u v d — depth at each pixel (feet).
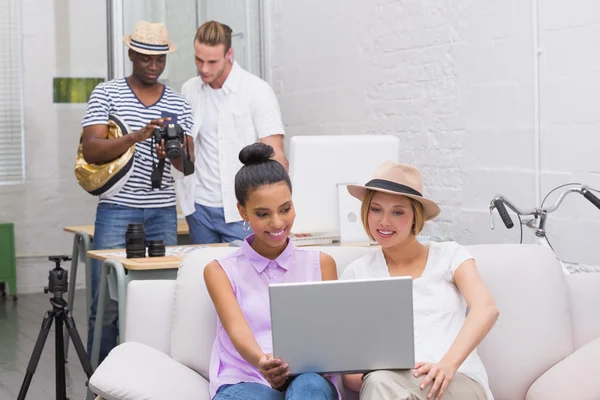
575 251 13.62
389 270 9.20
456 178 16.38
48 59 26.73
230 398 8.27
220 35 14.98
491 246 10.02
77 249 17.49
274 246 8.88
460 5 16.05
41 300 25.26
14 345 19.12
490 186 15.47
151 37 14.93
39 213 26.78
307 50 21.44
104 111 14.94
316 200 13.39
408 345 7.79
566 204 13.75
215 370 8.82
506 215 11.43
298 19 21.79
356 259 9.80
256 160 8.76
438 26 16.66
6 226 25.55
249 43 23.34
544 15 14.07
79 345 13.00
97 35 27.07
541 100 14.21
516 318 9.57
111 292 12.78
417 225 8.95
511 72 14.85
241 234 15.40
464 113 16.08
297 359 7.76
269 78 23.34
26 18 26.48
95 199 27.27
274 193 8.54
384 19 18.33
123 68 21.35
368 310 7.72
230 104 15.39
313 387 7.53
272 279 8.96
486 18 15.38
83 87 27.02
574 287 10.11
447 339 8.70
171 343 9.55
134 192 14.99
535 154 14.30
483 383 8.52
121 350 9.16
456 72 16.25
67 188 26.99
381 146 13.64
